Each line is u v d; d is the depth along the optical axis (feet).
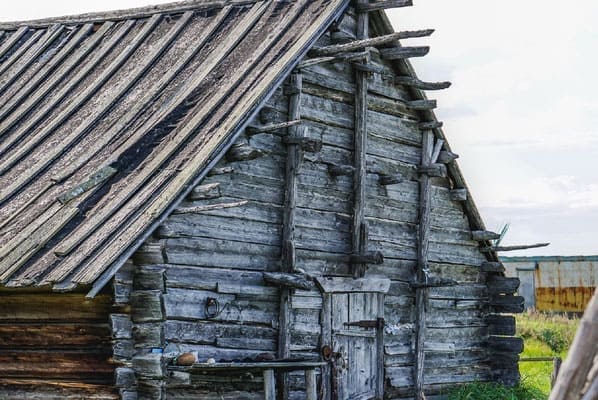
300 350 47.93
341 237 50.65
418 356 54.49
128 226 39.91
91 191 43.19
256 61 48.47
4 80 58.08
